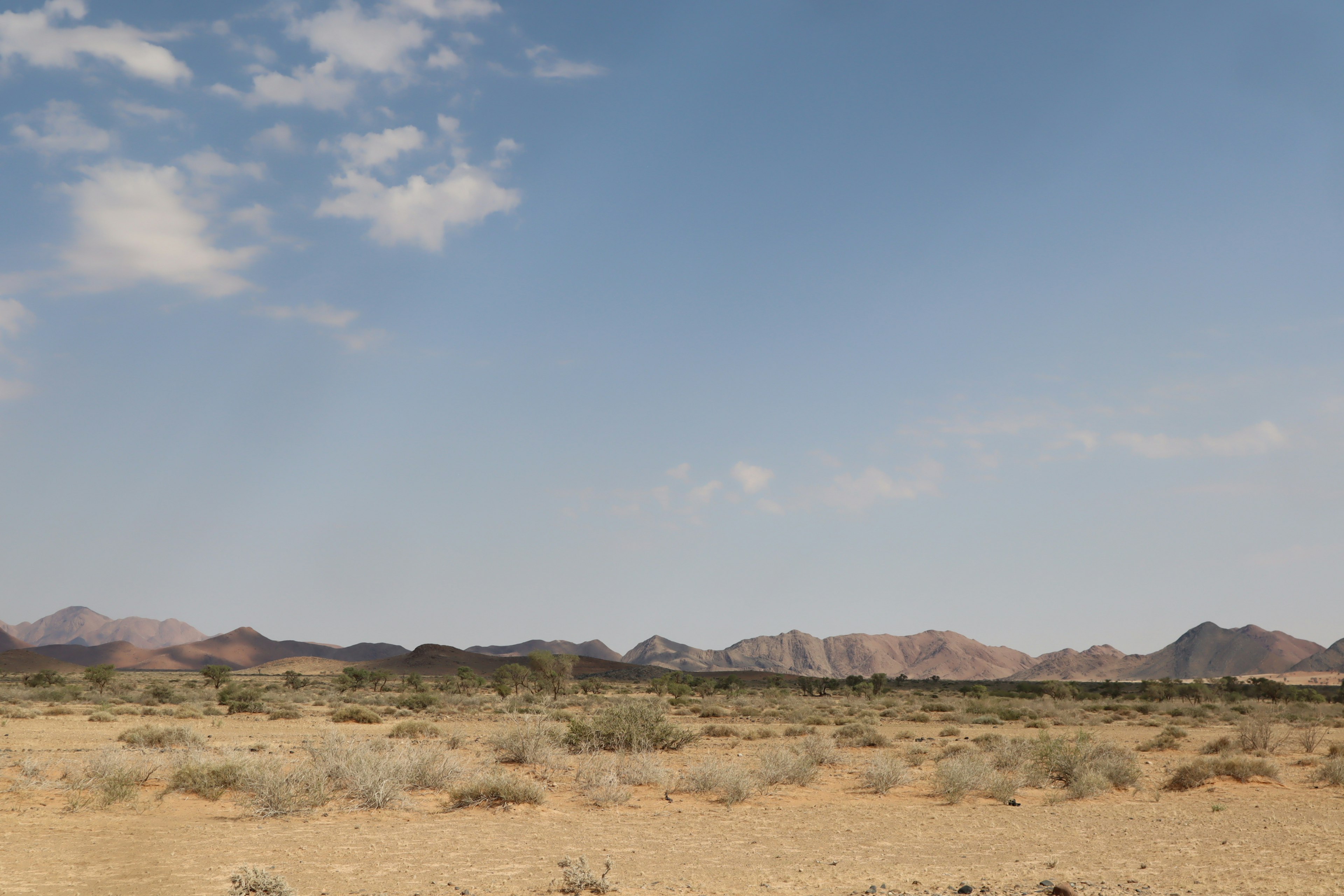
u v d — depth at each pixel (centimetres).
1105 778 2216
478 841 1505
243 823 1655
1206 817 1770
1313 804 1945
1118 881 1173
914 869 1276
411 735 3762
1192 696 9556
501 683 10406
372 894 1127
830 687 12250
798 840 1541
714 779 2167
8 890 1111
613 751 3052
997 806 1969
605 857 1373
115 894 1098
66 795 1930
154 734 3203
